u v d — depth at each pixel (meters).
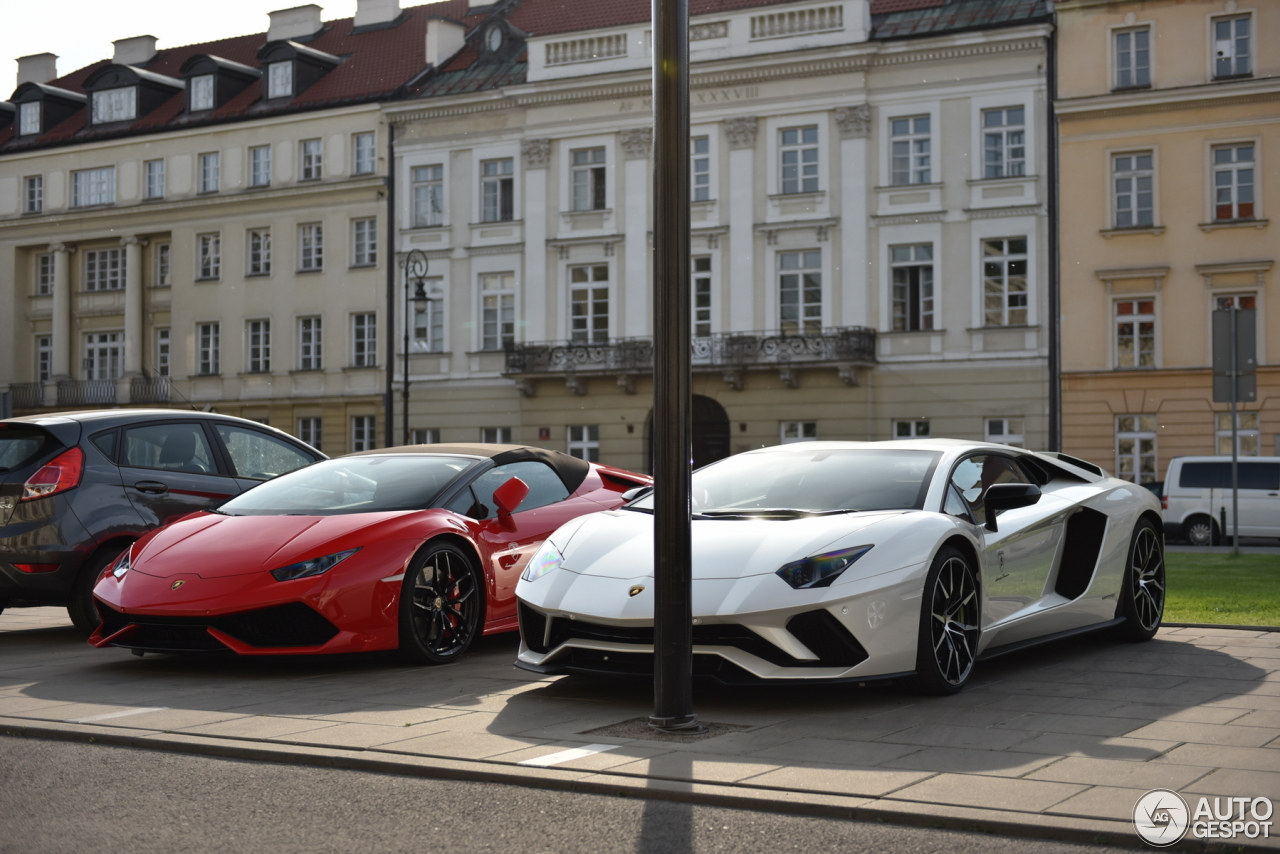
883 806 3.74
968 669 5.81
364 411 37.97
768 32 32.62
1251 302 29.09
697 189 33.56
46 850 3.49
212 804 3.97
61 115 44.50
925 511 5.95
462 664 6.98
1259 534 24.59
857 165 31.86
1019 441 30.72
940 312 31.30
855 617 5.29
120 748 4.85
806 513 6.00
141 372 41.72
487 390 36.25
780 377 32.38
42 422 8.52
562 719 5.21
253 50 44.88
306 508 7.39
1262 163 28.92
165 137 41.00
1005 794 3.88
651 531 6.05
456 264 36.69
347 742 4.76
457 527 7.21
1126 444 30.06
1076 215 30.27
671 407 4.98
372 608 6.68
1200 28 29.38
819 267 32.38
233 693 6.04
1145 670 6.34
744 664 5.27
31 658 7.54
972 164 31.00
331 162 38.44
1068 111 30.14
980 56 30.91
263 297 39.47
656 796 3.99
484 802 3.96
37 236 43.22
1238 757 4.36
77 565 8.22
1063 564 6.91
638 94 34.22
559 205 35.22
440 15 41.62
